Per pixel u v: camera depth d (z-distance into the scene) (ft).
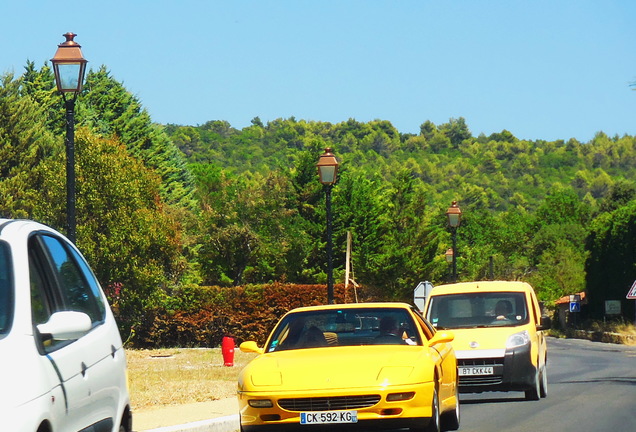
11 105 294.25
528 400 90.43
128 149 375.25
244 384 55.72
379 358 56.49
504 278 568.41
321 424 53.72
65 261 34.88
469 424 70.59
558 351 245.65
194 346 222.69
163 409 80.18
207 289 223.30
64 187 205.05
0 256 29.86
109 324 36.88
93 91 388.78
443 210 613.11
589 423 69.97
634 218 382.83
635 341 299.17
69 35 91.91
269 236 363.76
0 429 24.26
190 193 413.39
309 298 226.17
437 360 59.06
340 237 406.82
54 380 28.35
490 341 88.63
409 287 424.05
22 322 28.22
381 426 54.13
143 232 205.57
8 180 277.64
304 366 56.03
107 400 34.27
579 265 494.59
